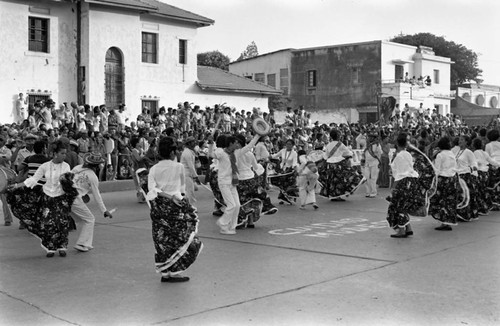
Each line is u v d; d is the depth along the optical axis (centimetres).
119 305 612
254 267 789
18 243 981
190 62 3431
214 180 1256
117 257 861
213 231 1093
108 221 1233
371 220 1237
